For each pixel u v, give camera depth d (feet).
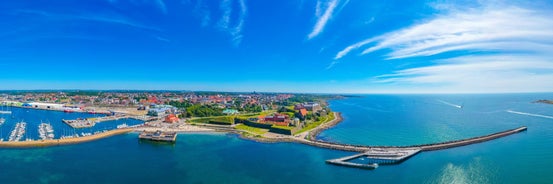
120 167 559.38
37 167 552.41
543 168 544.21
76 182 479.00
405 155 618.44
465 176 509.35
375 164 560.61
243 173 532.32
